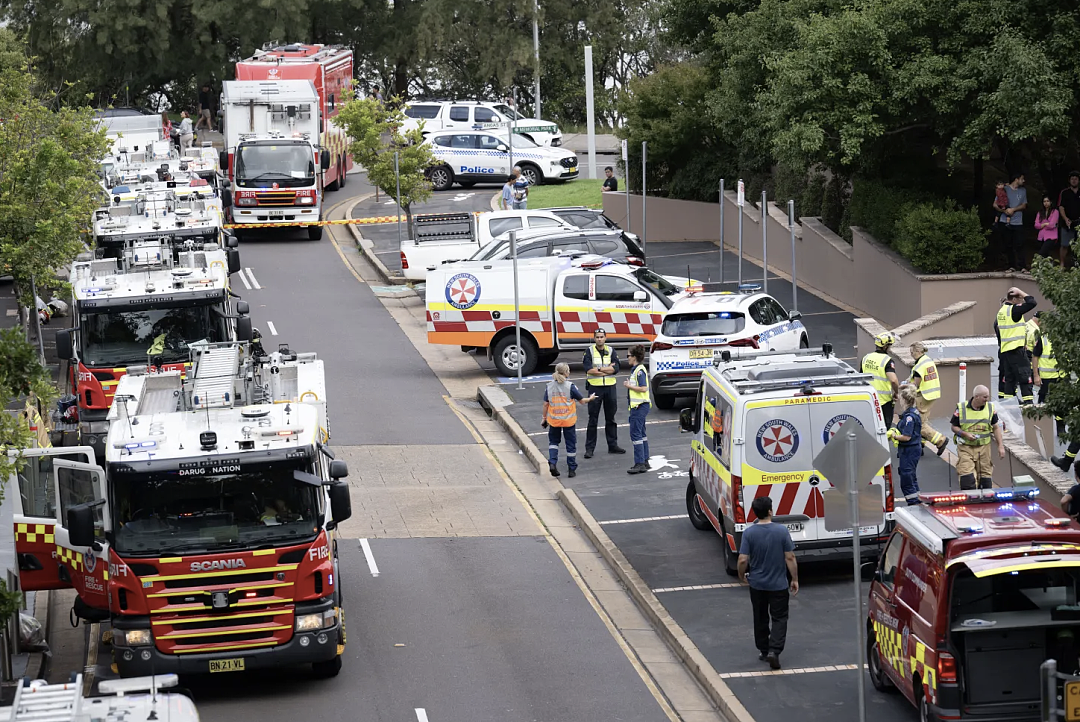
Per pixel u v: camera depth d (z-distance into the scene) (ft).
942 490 156.76
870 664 109.81
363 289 302.25
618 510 163.94
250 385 127.13
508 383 227.40
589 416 186.39
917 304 232.94
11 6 515.91
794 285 220.43
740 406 130.93
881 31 229.45
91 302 180.65
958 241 233.55
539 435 197.26
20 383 97.96
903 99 231.91
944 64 224.33
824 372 137.18
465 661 121.90
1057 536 91.15
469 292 230.07
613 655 122.93
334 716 110.22
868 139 239.91
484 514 166.71
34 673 119.44
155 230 217.56
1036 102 212.43
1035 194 279.69
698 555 146.51
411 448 195.31
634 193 357.20
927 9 229.45
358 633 129.18
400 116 334.85
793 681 112.47
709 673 114.73
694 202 343.67
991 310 232.12
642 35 562.25
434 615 133.80
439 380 233.96
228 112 372.58
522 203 333.62
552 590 140.67
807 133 233.96
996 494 100.27
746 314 199.11
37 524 120.67
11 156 212.43
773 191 324.80
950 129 235.40
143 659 109.50
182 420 117.70
